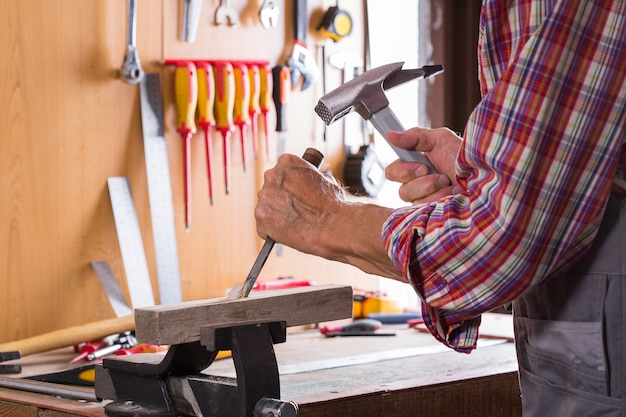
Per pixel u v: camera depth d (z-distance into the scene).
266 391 1.39
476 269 1.14
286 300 1.58
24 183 2.54
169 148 2.79
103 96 2.67
